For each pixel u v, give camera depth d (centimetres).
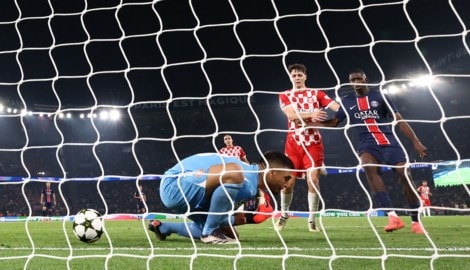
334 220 1087
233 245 406
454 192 2308
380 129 548
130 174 2964
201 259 325
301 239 476
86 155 2956
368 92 563
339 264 294
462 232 589
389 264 291
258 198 476
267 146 3008
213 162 425
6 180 2642
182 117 3109
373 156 547
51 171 2841
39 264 315
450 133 2667
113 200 2841
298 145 597
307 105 589
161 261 318
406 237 494
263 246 401
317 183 603
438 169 2242
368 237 497
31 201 2645
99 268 293
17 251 416
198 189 423
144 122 3094
